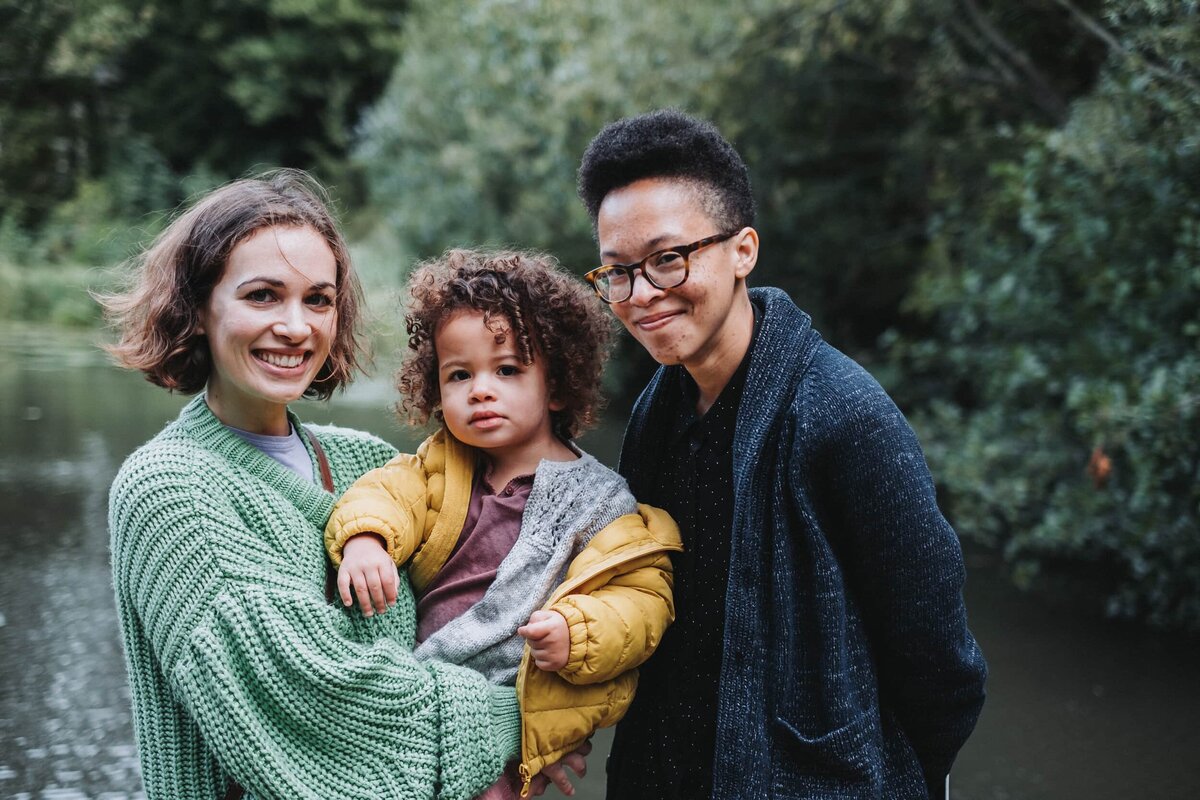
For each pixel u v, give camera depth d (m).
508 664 1.80
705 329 1.78
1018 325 5.73
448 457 1.94
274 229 1.73
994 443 5.65
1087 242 5.02
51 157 20.70
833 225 8.88
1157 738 4.14
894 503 1.70
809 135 8.89
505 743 1.73
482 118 11.80
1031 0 5.71
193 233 1.74
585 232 9.96
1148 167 4.73
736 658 1.74
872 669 1.77
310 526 1.78
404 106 14.41
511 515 1.90
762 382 1.80
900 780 1.81
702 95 8.31
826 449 1.72
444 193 12.76
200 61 22.64
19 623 5.10
